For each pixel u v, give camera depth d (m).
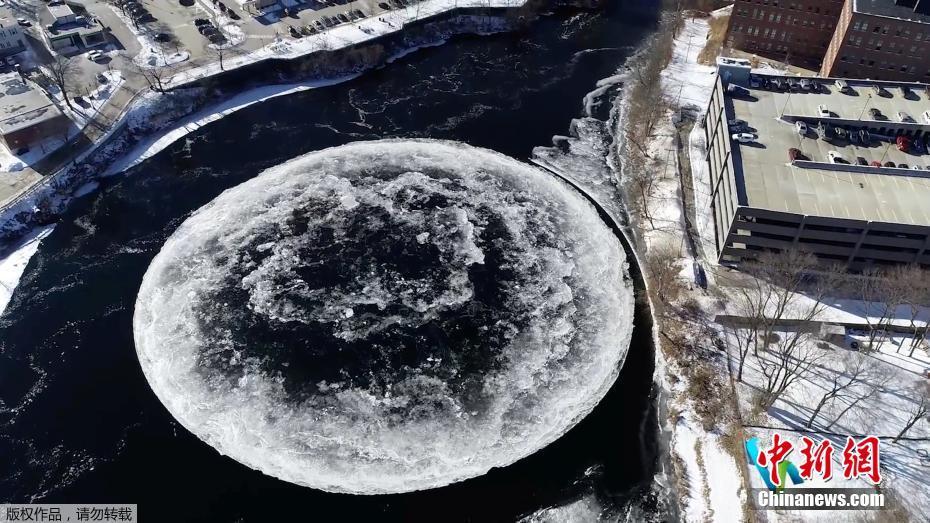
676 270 124.50
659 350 114.19
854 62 158.75
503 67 183.00
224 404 107.00
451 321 119.19
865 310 114.44
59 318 118.44
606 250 132.25
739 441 98.88
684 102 165.75
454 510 93.38
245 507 93.56
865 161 124.50
